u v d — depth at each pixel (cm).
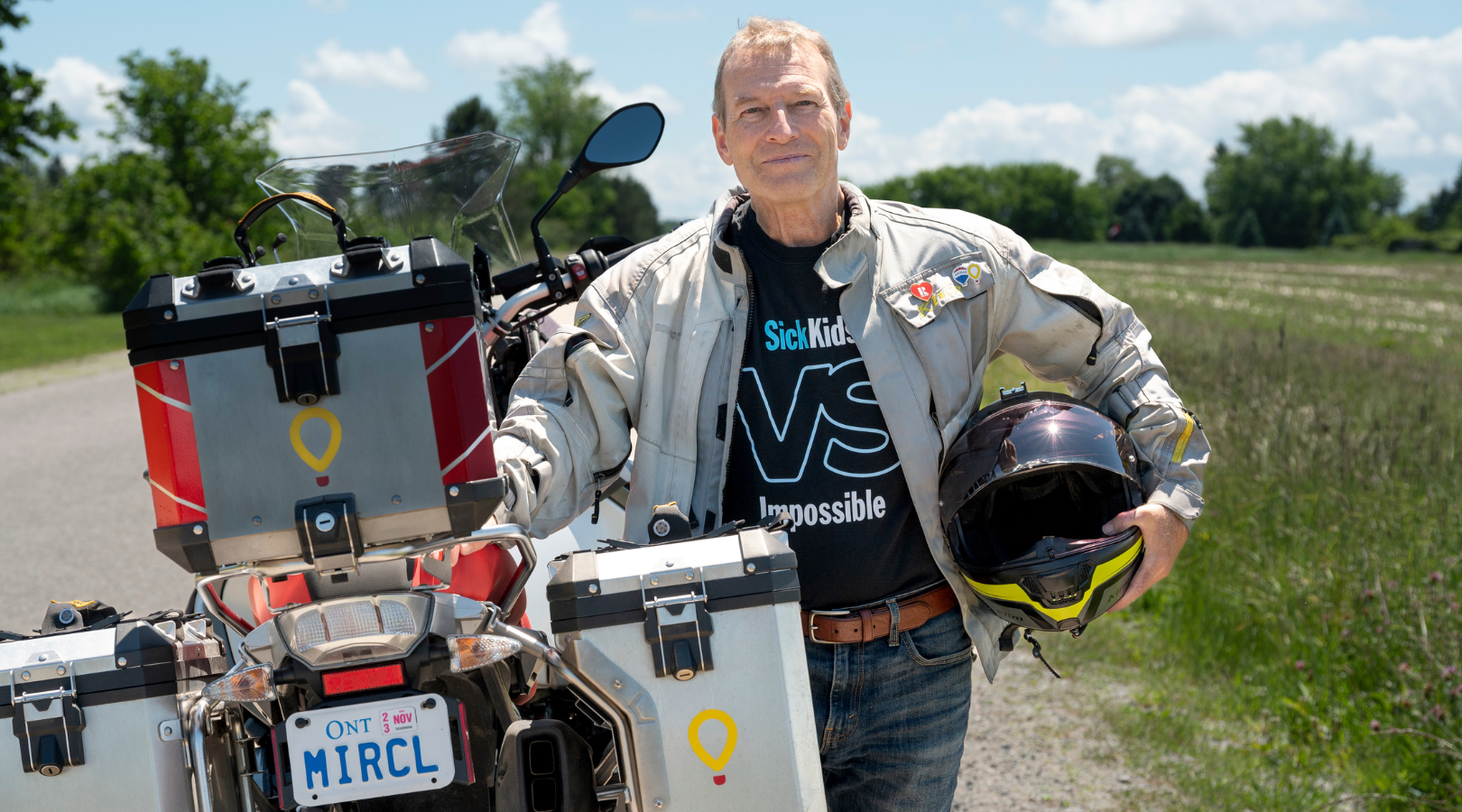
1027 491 217
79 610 178
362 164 286
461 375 156
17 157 3422
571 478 209
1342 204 13062
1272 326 2203
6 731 162
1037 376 241
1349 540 454
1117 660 463
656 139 293
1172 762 364
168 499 154
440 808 180
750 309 219
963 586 219
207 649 178
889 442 216
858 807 233
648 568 170
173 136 4403
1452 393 812
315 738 164
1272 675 420
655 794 167
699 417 219
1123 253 8550
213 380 153
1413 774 334
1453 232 12525
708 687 168
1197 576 495
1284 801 329
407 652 165
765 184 212
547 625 251
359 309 154
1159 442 218
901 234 224
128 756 163
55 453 1016
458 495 156
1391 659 384
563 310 303
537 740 170
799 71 212
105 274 3869
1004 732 398
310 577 171
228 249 4025
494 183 295
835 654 217
